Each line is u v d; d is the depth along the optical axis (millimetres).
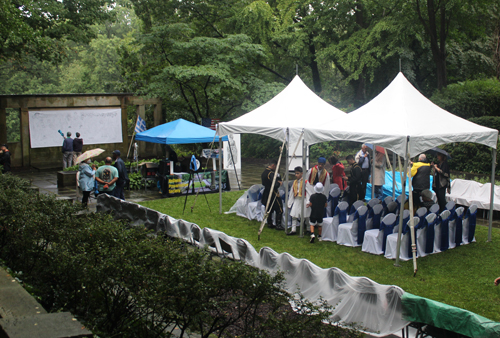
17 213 6008
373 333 4922
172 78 22828
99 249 4559
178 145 25438
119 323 4336
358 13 25656
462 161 18641
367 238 8562
